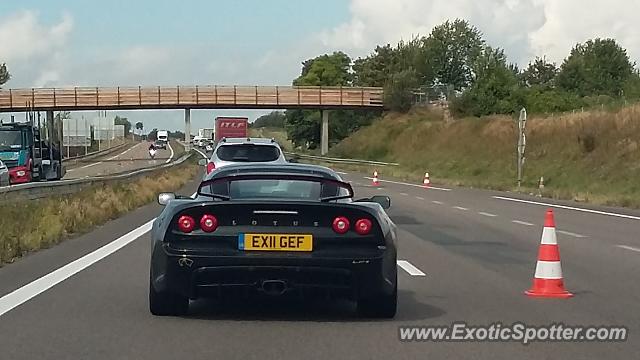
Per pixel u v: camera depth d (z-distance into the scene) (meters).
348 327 9.09
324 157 91.12
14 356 7.63
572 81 122.38
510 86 90.94
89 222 21.25
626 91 83.00
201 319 9.46
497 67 92.25
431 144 84.25
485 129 76.62
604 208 30.98
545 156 59.16
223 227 8.96
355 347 8.12
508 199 36.47
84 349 7.93
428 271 13.73
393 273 9.27
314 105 85.56
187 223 8.98
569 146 57.66
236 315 9.73
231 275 8.88
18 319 9.34
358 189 44.06
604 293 11.55
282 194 10.25
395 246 9.34
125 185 32.50
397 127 92.88
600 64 124.88
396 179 61.88
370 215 9.09
